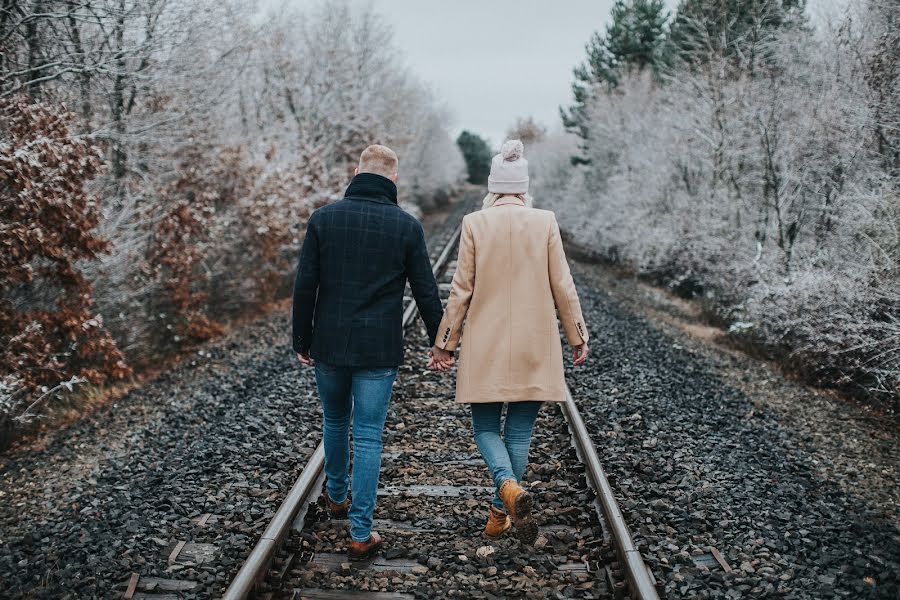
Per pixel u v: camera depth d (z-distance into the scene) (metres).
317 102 20.94
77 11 8.95
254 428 5.75
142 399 7.53
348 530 3.92
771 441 5.98
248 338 10.68
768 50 14.65
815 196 11.66
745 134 13.77
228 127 14.91
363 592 3.33
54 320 7.31
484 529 3.96
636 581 3.14
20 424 6.56
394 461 4.98
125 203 9.13
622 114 22.86
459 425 5.73
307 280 3.47
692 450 5.36
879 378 7.06
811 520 4.21
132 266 9.21
